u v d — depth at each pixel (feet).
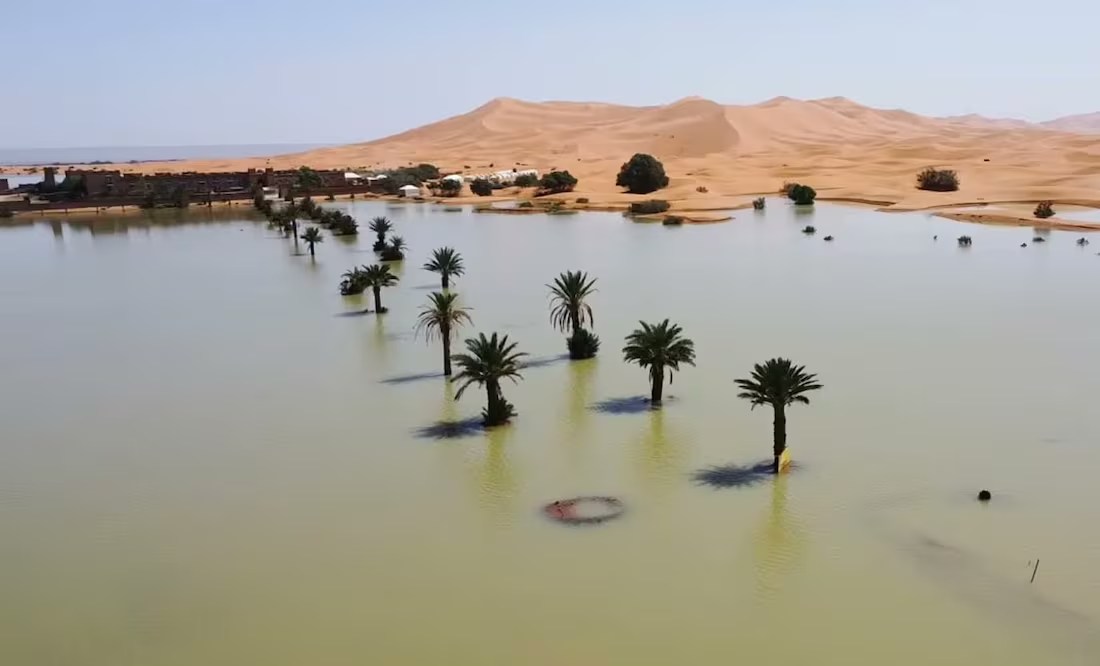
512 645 69.72
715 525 87.86
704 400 125.39
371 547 86.33
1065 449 104.42
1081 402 120.78
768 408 121.19
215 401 133.59
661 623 72.02
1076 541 82.79
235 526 92.02
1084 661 65.77
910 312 179.22
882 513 89.30
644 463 103.81
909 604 73.51
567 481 99.55
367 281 195.21
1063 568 78.28
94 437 120.26
